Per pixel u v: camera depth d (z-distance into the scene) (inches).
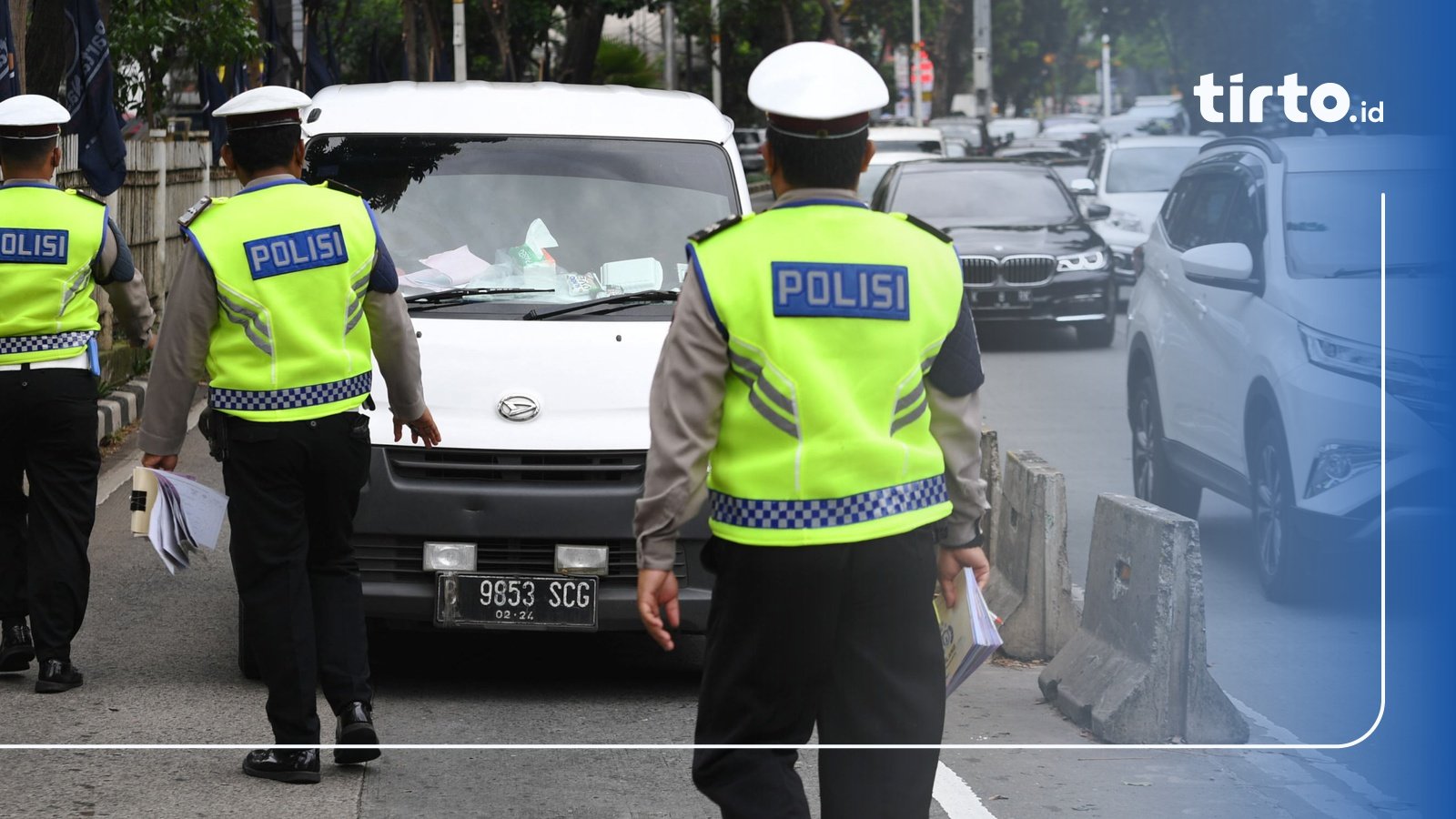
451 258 295.4
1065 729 269.6
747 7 2124.8
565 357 277.7
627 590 272.7
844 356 160.7
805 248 160.9
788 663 163.0
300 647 231.1
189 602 342.3
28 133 274.7
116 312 287.0
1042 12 3575.3
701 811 226.4
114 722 260.2
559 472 270.5
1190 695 260.8
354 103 317.7
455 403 272.7
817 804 230.8
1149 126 2210.9
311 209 229.8
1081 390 679.1
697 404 160.2
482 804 227.6
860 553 160.7
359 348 233.5
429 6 1478.8
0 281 270.7
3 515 286.0
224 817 219.0
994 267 791.1
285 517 229.6
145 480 228.7
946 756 254.5
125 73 812.0
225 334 227.0
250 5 877.8
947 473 169.0
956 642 171.9
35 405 271.0
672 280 297.0
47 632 275.0
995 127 2509.8
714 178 310.0
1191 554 260.5
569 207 302.7
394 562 271.7
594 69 1841.8
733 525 162.1
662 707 277.3
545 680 294.5
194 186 811.4
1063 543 313.4
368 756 240.1
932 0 2477.9
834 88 162.4
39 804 222.5
